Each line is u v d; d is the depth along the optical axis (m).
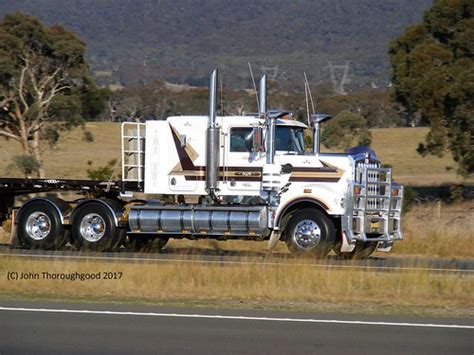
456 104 87.44
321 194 39.22
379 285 29.41
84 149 155.50
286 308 26.20
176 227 40.91
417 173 131.12
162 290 29.12
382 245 41.38
